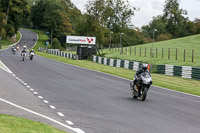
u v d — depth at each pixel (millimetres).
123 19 198875
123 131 13039
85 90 26875
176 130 13742
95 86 30453
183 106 21141
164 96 26312
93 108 18250
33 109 16922
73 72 46000
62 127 13086
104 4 146875
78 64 66875
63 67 54969
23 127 11625
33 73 39750
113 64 68062
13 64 51469
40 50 157625
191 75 45562
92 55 89438
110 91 27266
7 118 12914
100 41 148375
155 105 20844
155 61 68250
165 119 16125
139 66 56219
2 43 173375
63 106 18453
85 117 15562
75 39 92750
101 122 14562
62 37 92562
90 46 92938
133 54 89812
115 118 15688
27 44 197125
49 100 20484
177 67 48688
